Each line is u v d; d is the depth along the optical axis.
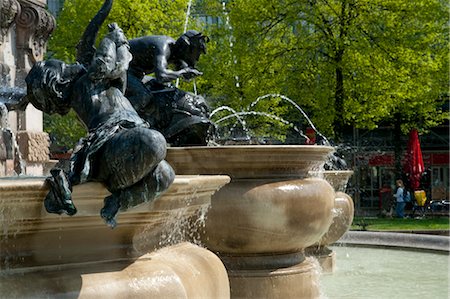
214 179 4.49
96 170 3.42
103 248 3.79
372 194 37.50
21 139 9.84
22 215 3.31
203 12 33.50
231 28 28.89
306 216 6.31
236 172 6.23
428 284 8.12
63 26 28.67
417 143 31.86
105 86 4.04
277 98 28.09
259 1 27.50
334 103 27.06
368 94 26.70
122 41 4.13
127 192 3.40
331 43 26.72
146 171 3.34
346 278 8.66
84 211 3.49
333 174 9.65
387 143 37.41
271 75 27.89
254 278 6.29
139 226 3.88
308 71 27.58
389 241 11.92
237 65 27.94
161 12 27.84
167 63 7.52
